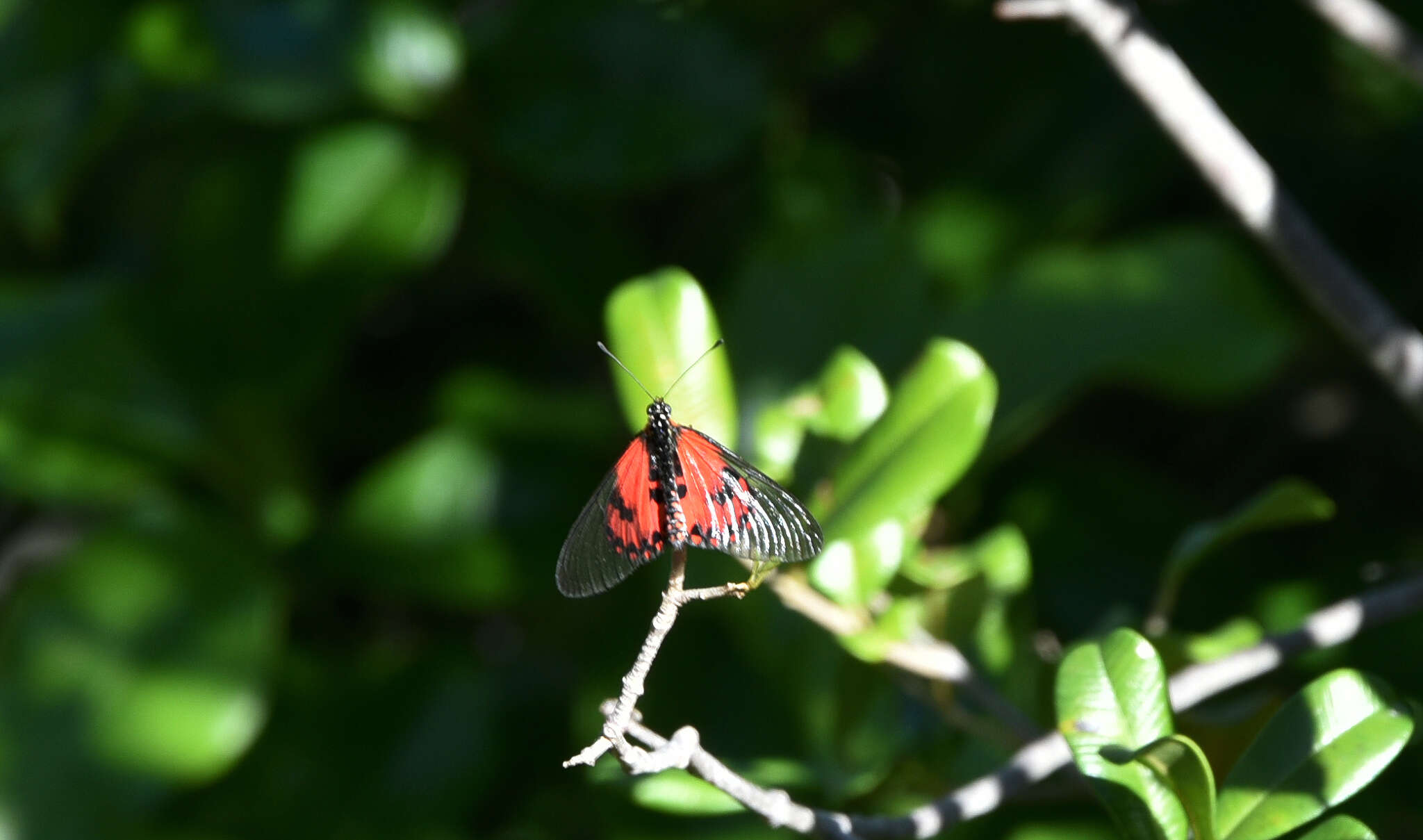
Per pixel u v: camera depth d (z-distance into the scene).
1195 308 0.92
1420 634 0.90
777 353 0.94
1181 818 0.77
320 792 0.95
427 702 0.96
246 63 0.95
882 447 0.82
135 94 0.95
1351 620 0.82
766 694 0.90
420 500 0.96
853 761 0.86
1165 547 0.94
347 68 0.95
